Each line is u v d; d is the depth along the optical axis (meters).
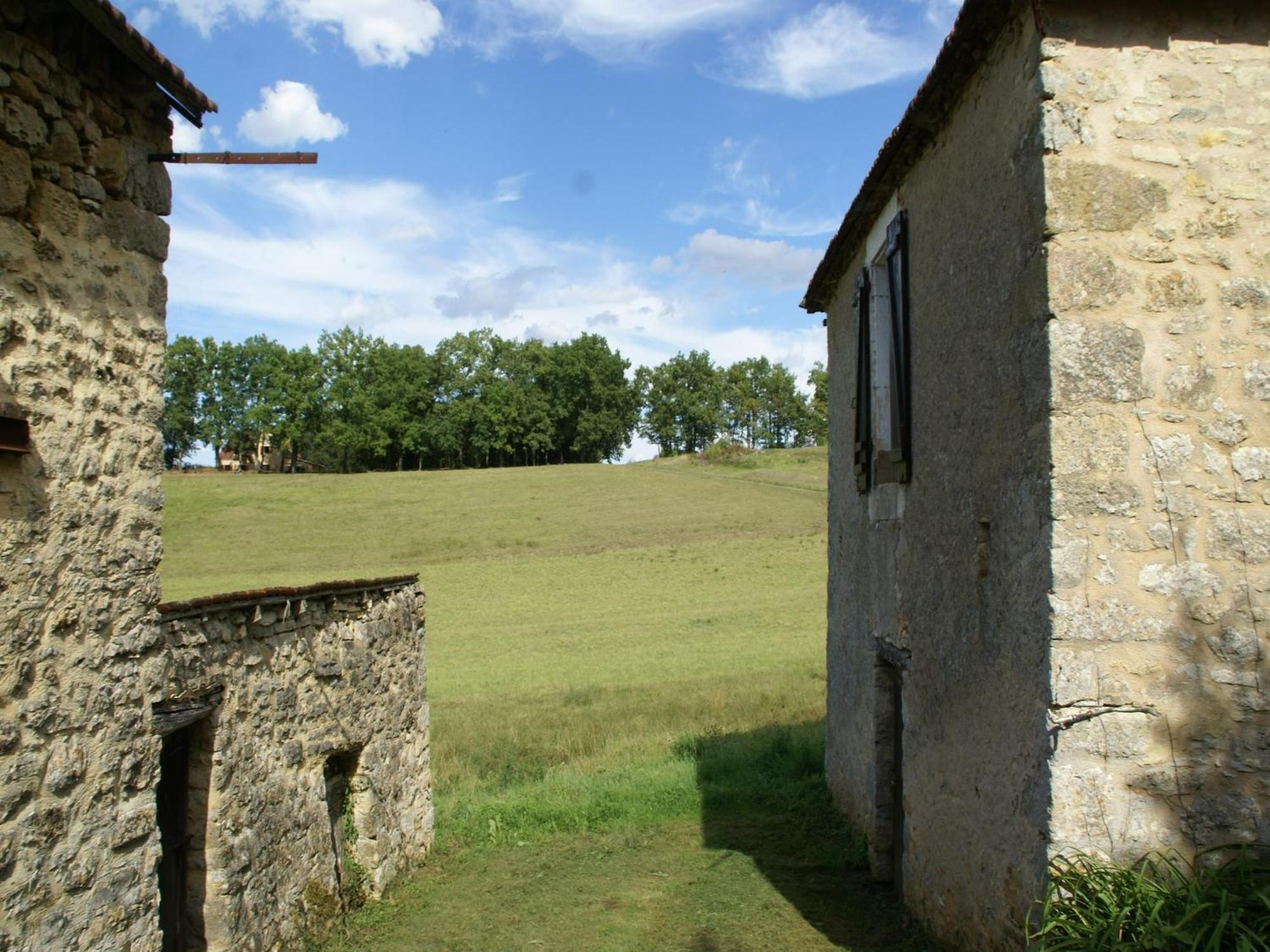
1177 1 4.40
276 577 32.59
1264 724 4.13
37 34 3.72
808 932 6.47
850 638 8.70
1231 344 4.29
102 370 4.13
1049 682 4.20
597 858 8.58
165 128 4.61
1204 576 4.19
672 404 92.31
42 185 3.79
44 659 3.73
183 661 5.22
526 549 38.53
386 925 7.27
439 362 78.94
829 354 10.09
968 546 5.32
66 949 3.82
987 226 5.04
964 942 5.38
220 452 75.75
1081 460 4.22
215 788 5.66
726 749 11.88
